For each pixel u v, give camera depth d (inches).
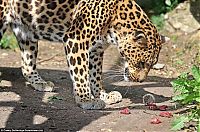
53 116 446.3
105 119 444.5
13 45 724.7
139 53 476.1
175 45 712.4
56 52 710.5
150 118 447.5
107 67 639.8
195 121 429.4
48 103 484.4
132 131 416.8
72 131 414.9
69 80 579.8
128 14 477.4
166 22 764.6
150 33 477.7
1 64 637.9
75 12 477.1
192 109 444.5
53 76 594.2
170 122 437.7
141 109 478.0
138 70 483.2
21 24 500.7
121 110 470.6
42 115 447.5
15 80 562.3
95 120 441.1
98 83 507.5
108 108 483.2
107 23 474.6
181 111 466.0
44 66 647.8
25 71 531.5
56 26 488.7
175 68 647.1
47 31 495.2
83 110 469.4
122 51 483.2
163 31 754.2
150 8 802.2
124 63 495.8
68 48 474.0
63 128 420.2
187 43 710.5
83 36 466.9
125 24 476.1
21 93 512.7
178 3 775.1
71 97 510.6
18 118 437.7
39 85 526.6
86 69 472.1
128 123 434.6
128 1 480.1
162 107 473.7
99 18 466.9
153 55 480.1
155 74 624.7
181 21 749.3
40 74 599.8
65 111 462.0
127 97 523.2
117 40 481.4
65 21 483.8
